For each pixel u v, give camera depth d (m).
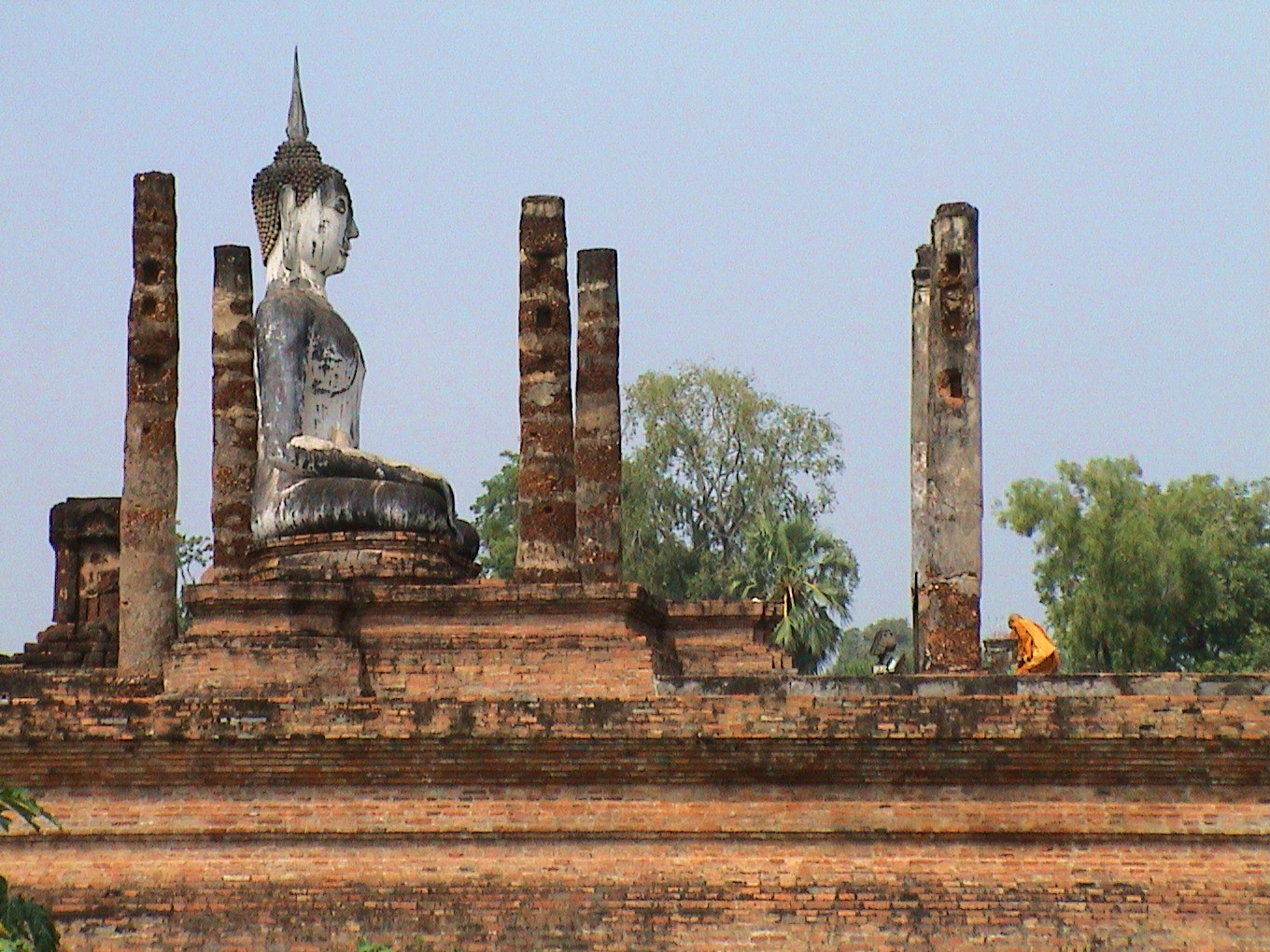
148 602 62.44
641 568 147.50
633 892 58.12
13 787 53.00
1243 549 152.12
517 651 60.69
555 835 58.47
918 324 75.44
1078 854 58.03
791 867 58.19
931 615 61.59
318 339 68.94
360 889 58.38
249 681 60.06
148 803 59.03
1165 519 147.75
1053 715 57.69
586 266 68.81
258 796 58.97
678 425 151.38
